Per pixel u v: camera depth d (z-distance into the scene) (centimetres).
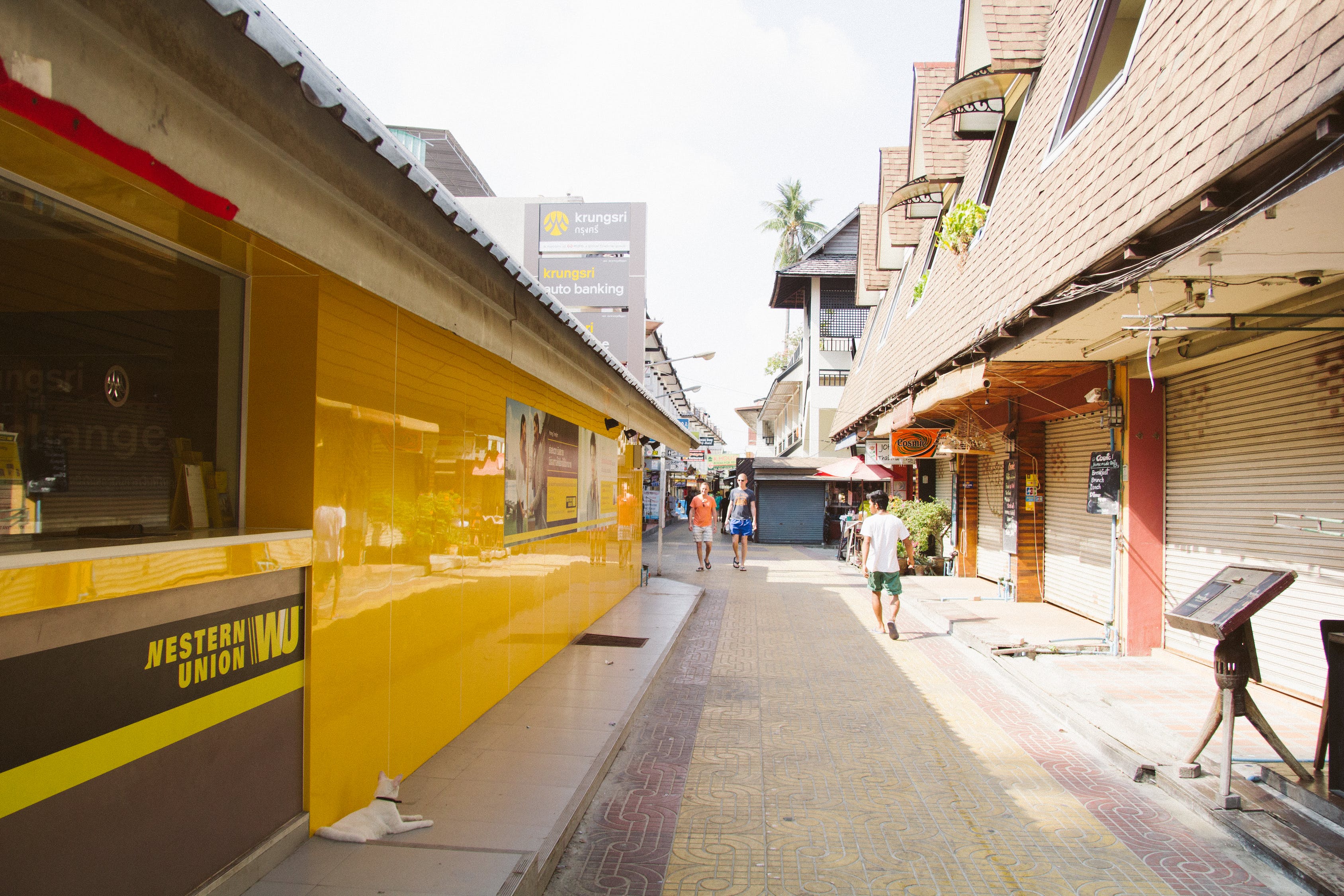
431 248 352
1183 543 755
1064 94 737
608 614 1071
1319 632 579
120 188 230
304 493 338
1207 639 732
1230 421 681
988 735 582
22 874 209
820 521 2836
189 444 316
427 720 473
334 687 362
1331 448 560
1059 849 397
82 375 267
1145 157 484
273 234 238
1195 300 504
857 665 817
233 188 218
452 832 371
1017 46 890
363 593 387
